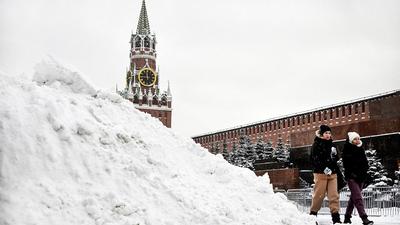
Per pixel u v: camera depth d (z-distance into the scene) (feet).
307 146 107.04
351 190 28.68
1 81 22.24
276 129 251.80
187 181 23.88
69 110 23.02
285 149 161.79
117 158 21.71
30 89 22.97
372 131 95.20
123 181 20.52
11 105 20.54
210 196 23.34
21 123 19.84
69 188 18.54
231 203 24.09
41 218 16.47
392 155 89.45
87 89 27.86
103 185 19.70
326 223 29.14
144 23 338.13
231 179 27.43
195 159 28.32
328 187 28.99
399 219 37.83
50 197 17.54
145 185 21.20
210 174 27.43
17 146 18.78
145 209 19.35
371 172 83.46
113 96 28.50
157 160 23.91
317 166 28.73
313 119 225.76
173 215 20.22
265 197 27.30
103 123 24.30
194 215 20.68
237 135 283.38
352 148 28.76
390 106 97.50
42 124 20.65
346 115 205.05
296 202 69.10
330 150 28.76
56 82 27.43
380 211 57.36
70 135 21.13
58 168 19.21
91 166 20.34
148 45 332.60
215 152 233.96
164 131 29.40
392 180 85.81
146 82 324.39
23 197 16.94
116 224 17.80
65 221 16.96
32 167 18.47
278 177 106.93
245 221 22.18
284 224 24.26
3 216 15.75
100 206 18.25
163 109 325.01
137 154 23.45
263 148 165.68
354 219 33.88
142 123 28.22
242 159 160.56
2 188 16.92
